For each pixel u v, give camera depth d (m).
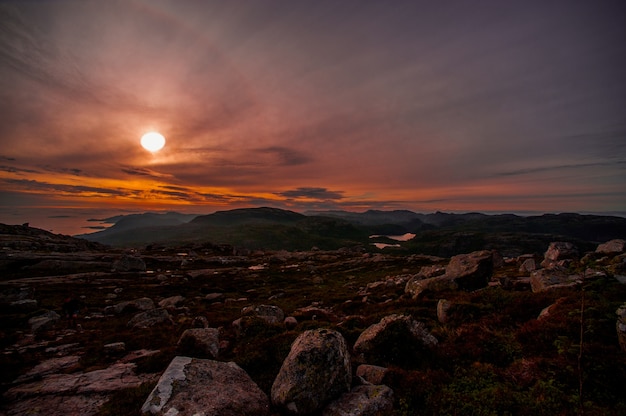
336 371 9.55
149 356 15.63
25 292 32.84
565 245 40.78
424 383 9.83
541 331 12.24
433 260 83.94
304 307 35.06
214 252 109.19
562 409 7.70
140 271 64.25
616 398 8.02
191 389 9.34
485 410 7.96
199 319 23.20
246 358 13.02
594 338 10.84
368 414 8.43
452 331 14.60
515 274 39.53
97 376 12.98
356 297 36.78
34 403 10.65
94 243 107.50
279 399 9.09
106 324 24.69
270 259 94.69
